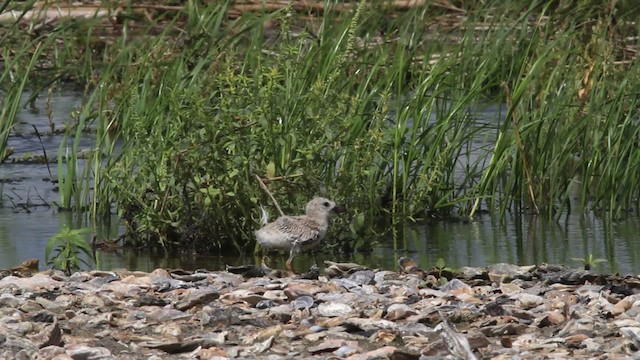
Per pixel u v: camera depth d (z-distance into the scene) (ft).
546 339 31.12
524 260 45.16
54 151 64.08
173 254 47.01
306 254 46.98
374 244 47.96
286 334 31.50
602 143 55.21
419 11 80.84
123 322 32.94
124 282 38.11
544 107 54.70
